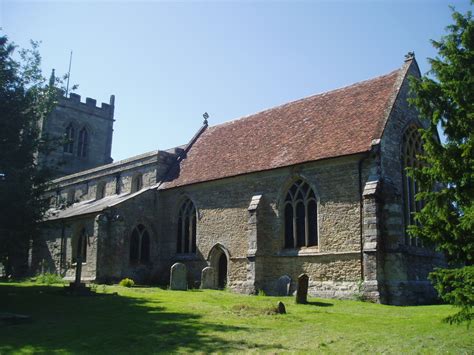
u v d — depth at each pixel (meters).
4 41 18.78
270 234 24.41
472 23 12.88
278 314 14.95
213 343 10.59
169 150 34.94
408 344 10.48
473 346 10.33
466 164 12.07
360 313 15.77
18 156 18.58
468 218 10.98
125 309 16.05
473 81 12.40
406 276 20.08
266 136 28.44
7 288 23.62
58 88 22.11
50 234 33.91
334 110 26.20
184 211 30.16
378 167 20.97
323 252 22.03
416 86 13.73
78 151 52.84
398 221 20.42
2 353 9.74
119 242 28.80
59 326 12.71
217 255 27.19
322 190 22.69
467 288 10.62
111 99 57.06
